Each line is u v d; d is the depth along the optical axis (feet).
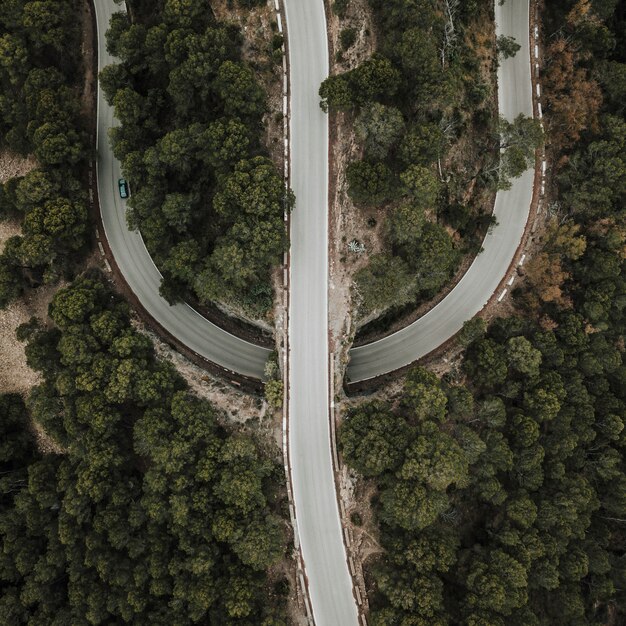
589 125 211.61
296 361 200.44
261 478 191.21
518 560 185.78
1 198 215.51
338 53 190.90
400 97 189.67
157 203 200.95
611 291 205.77
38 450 220.23
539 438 203.92
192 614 176.96
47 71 203.31
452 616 177.99
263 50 194.90
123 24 202.49
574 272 213.05
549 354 204.74
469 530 204.03
